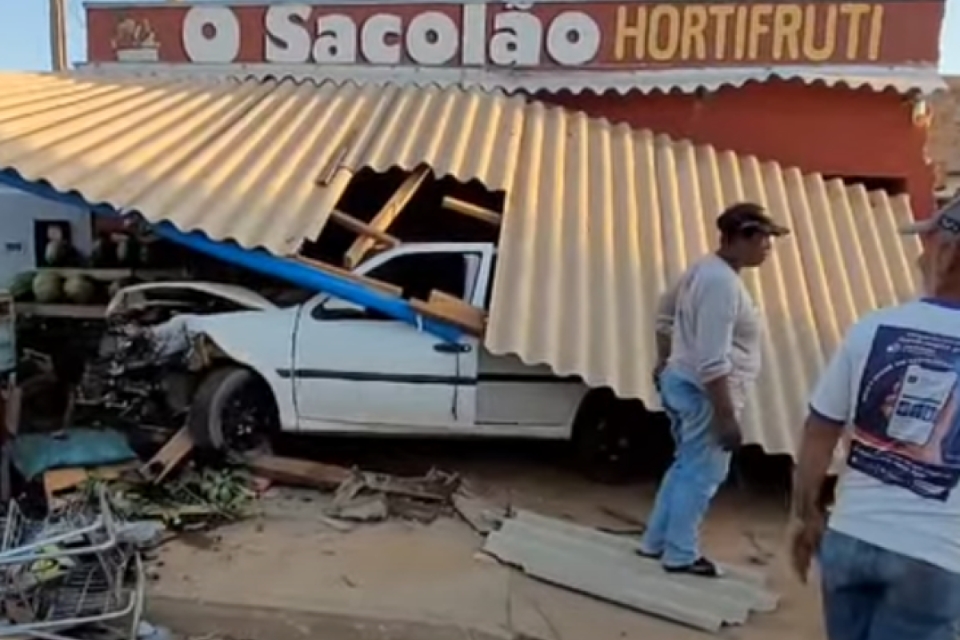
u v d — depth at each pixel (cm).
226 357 679
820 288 746
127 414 694
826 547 275
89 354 804
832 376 275
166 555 550
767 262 760
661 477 703
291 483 663
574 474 712
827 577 277
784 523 630
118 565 473
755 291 731
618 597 505
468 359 673
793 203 847
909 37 991
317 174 766
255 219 691
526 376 675
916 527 255
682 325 500
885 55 996
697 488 519
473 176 775
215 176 743
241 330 681
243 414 685
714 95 1012
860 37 997
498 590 518
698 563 529
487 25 1043
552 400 679
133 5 1095
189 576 525
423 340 675
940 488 253
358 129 859
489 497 659
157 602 493
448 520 617
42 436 675
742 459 720
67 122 806
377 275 704
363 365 675
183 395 691
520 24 1038
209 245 664
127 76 1073
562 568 536
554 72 1039
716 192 841
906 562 255
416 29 1055
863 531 263
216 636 466
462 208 756
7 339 700
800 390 662
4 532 503
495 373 674
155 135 812
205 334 679
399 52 1062
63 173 688
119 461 661
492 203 837
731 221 486
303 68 1078
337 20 1066
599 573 529
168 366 679
